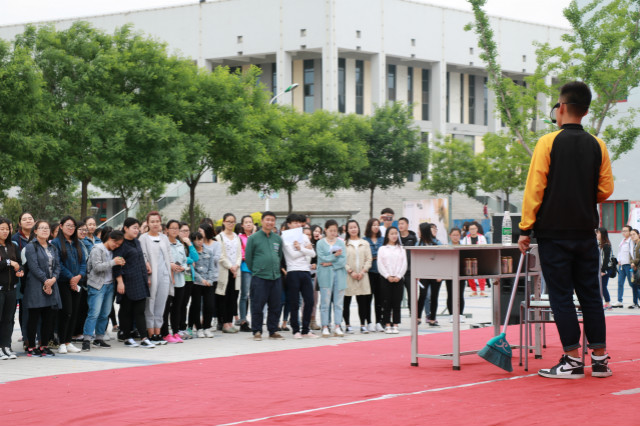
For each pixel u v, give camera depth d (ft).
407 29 218.18
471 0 100.07
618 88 95.35
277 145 142.41
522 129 103.60
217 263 49.11
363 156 163.73
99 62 115.03
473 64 233.76
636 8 94.94
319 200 191.52
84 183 116.37
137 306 43.68
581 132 28.53
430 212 99.50
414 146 172.65
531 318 35.68
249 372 32.50
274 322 47.34
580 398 24.50
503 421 21.62
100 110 114.11
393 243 49.70
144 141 112.78
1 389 29.48
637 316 56.18
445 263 31.91
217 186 206.39
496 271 33.47
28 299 40.11
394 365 33.47
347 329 50.19
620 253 70.95
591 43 95.76
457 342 31.68
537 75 102.06
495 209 209.26
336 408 24.08
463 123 240.94
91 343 45.32
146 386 29.30
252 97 142.20
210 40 217.36
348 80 214.48
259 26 209.97
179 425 22.48
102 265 42.83
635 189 134.41
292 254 47.83
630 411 22.52
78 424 22.99
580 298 28.68
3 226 39.52
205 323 48.91
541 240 28.81
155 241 44.96
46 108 108.27
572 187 28.09
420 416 22.56
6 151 102.63
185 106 122.62
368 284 49.88
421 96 230.48
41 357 39.78
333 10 200.95
